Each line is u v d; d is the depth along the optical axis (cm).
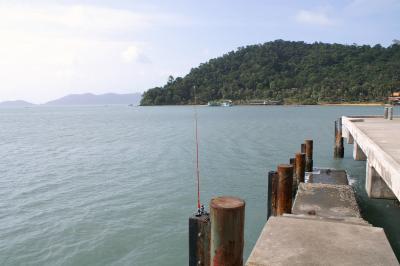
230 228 345
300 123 5841
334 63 17375
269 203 863
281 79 16988
